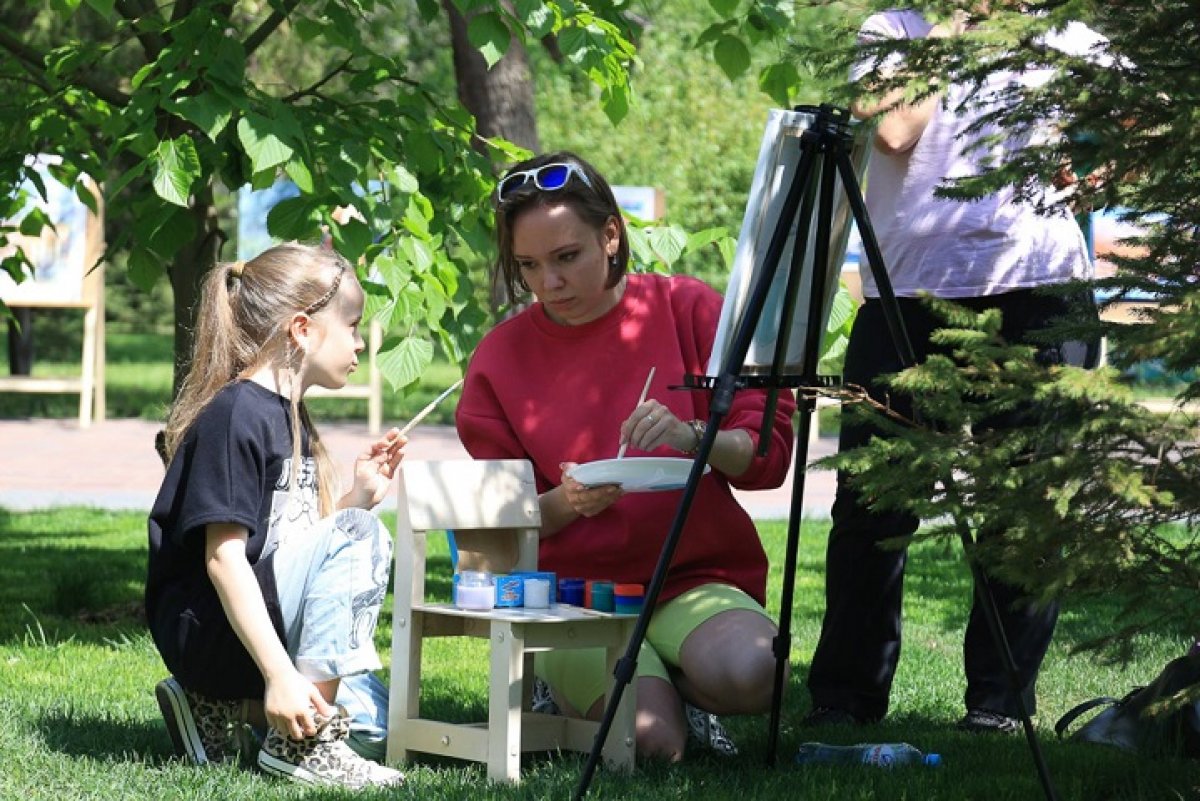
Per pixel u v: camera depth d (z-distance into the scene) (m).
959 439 3.85
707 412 5.08
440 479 4.86
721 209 25.31
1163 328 3.53
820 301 4.55
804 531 12.41
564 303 4.93
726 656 4.82
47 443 20.03
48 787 4.50
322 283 4.92
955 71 3.98
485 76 12.43
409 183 7.14
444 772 4.76
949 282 5.67
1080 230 5.79
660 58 25.34
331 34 8.05
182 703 4.87
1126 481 3.54
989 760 5.03
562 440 5.03
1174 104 3.87
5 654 7.00
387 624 8.19
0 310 9.27
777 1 7.27
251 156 6.43
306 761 4.66
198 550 4.73
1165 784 4.68
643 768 4.73
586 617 4.59
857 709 5.87
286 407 4.84
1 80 9.48
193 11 6.88
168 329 45.34
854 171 4.76
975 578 4.31
